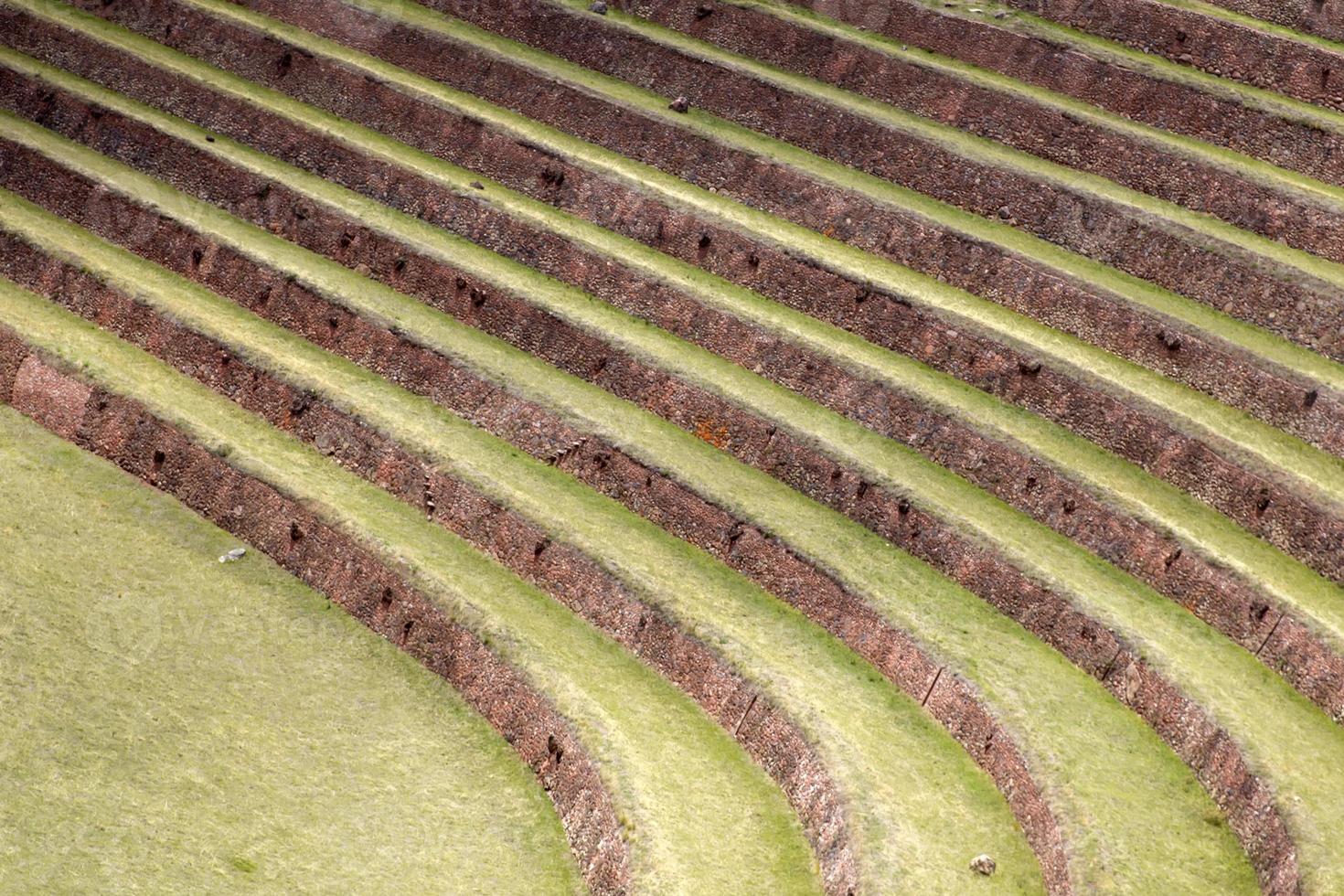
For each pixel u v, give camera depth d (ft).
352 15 332.39
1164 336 249.96
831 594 216.74
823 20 328.29
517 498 231.30
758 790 192.44
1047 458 232.32
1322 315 252.21
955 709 198.80
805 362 253.85
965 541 220.84
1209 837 180.24
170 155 302.45
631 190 286.87
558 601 222.28
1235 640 207.72
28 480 243.40
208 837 191.31
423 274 274.77
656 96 315.99
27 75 319.68
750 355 258.37
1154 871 172.86
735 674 202.49
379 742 206.49
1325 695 196.85
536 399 249.14
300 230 287.89
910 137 292.81
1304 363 248.32
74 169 295.69
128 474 246.47
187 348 261.24
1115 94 299.79
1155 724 196.24
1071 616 208.74
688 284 270.26
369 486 241.35
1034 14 321.93
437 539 231.71
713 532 229.04
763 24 321.93
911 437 242.99
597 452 240.73
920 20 320.09
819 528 229.04
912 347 257.75
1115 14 314.14
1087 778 185.47
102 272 273.13
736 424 244.42
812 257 270.26
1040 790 182.50
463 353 258.57
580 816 190.19
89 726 204.85
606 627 216.95
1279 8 312.09
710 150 296.71
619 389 254.88
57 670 212.43
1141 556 218.79
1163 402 241.14
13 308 270.67
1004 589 215.72
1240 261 260.42
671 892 172.04
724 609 217.77
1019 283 264.52
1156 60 309.01
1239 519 225.15
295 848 190.60
